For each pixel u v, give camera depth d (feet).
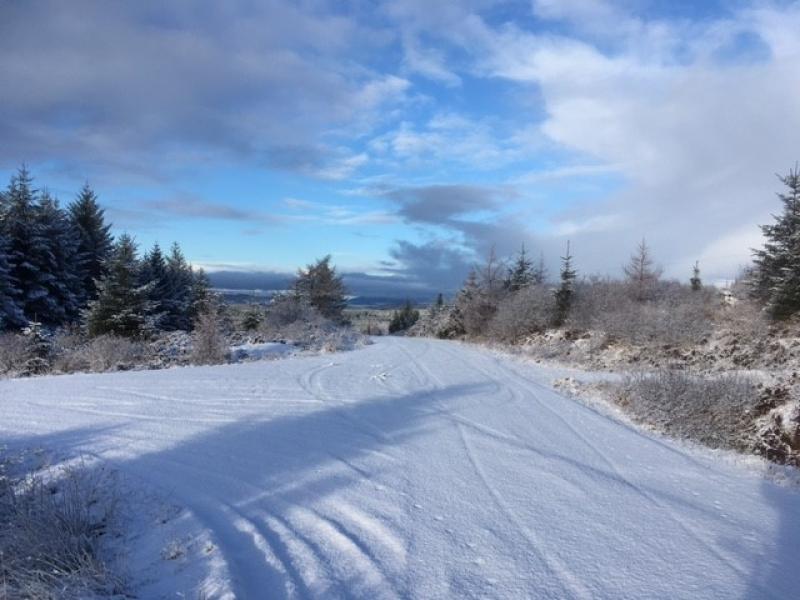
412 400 34.04
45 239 92.58
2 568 12.55
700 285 91.40
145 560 13.96
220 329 66.85
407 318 182.70
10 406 30.40
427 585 12.68
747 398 29.50
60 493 17.88
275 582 12.59
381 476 19.95
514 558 14.16
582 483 20.30
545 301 81.30
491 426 28.32
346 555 13.94
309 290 134.00
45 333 75.61
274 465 20.85
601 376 47.37
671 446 27.14
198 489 18.35
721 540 16.12
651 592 12.87
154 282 79.82
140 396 33.19
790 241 60.18
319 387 37.35
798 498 20.54
